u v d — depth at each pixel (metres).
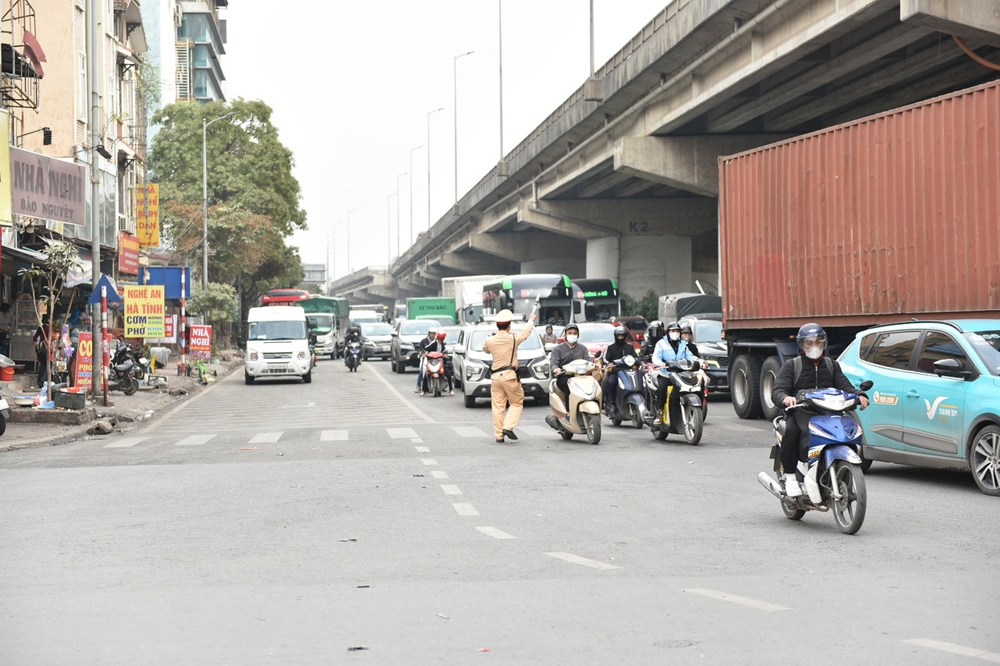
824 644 5.79
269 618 6.55
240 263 70.12
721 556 8.49
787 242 21.94
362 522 10.26
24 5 33.81
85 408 22.83
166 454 17.14
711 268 89.19
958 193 16.91
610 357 20.19
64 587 7.53
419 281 131.25
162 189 71.62
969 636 5.95
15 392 26.33
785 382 10.03
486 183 72.75
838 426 9.62
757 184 23.11
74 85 37.22
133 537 9.58
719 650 5.68
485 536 9.43
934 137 17.52
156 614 6.68
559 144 54.31
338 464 15.20
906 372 13.18
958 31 23.45
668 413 17.52
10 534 9.78
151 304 31.92
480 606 6.80
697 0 32.75
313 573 7.95
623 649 5.73
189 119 73.88
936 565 8.09
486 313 49.69
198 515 10.82
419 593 7.21
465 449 17.08
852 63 29.33
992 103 16.12
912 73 30.66
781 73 34.16
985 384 12.01
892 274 18.69
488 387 26.48
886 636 5.95
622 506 11.15
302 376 40.12
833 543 9.05
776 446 10.38
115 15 47.03
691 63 36.22
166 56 87.94
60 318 34.97
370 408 27.05
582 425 17.78
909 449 13.02
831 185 20.45
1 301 31.94
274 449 17.55
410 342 46.31
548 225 63.94
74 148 37.09
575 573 7.84
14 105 31.00
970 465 12.12
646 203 62.97
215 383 41.00
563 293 44.69
